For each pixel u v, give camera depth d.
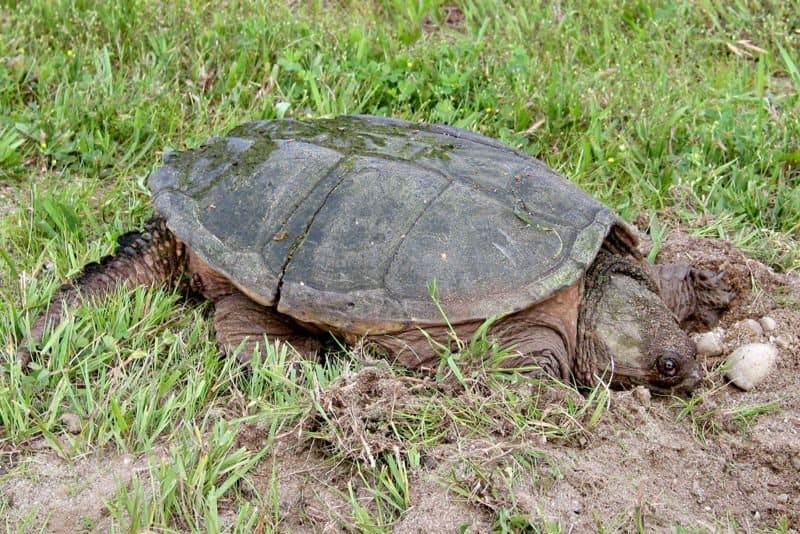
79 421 0.89
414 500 0.84
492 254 0.92
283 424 0.89
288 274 0.94
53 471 0.87
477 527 0.82
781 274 1.09
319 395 0.88
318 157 0.98
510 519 0.82
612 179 1.21
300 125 1.06
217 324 0.97
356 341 0.94
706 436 0.93
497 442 0.87
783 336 1.01
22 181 1.17
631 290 0.96
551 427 0.88
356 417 0.87
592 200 0.98
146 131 1.22
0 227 1.08
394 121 1.08
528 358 0.93
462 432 0.88
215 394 0.93
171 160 1.04
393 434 0.87
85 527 0.83
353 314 0.92
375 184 0.95
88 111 1.22
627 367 0.95
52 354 0.93
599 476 0.85
